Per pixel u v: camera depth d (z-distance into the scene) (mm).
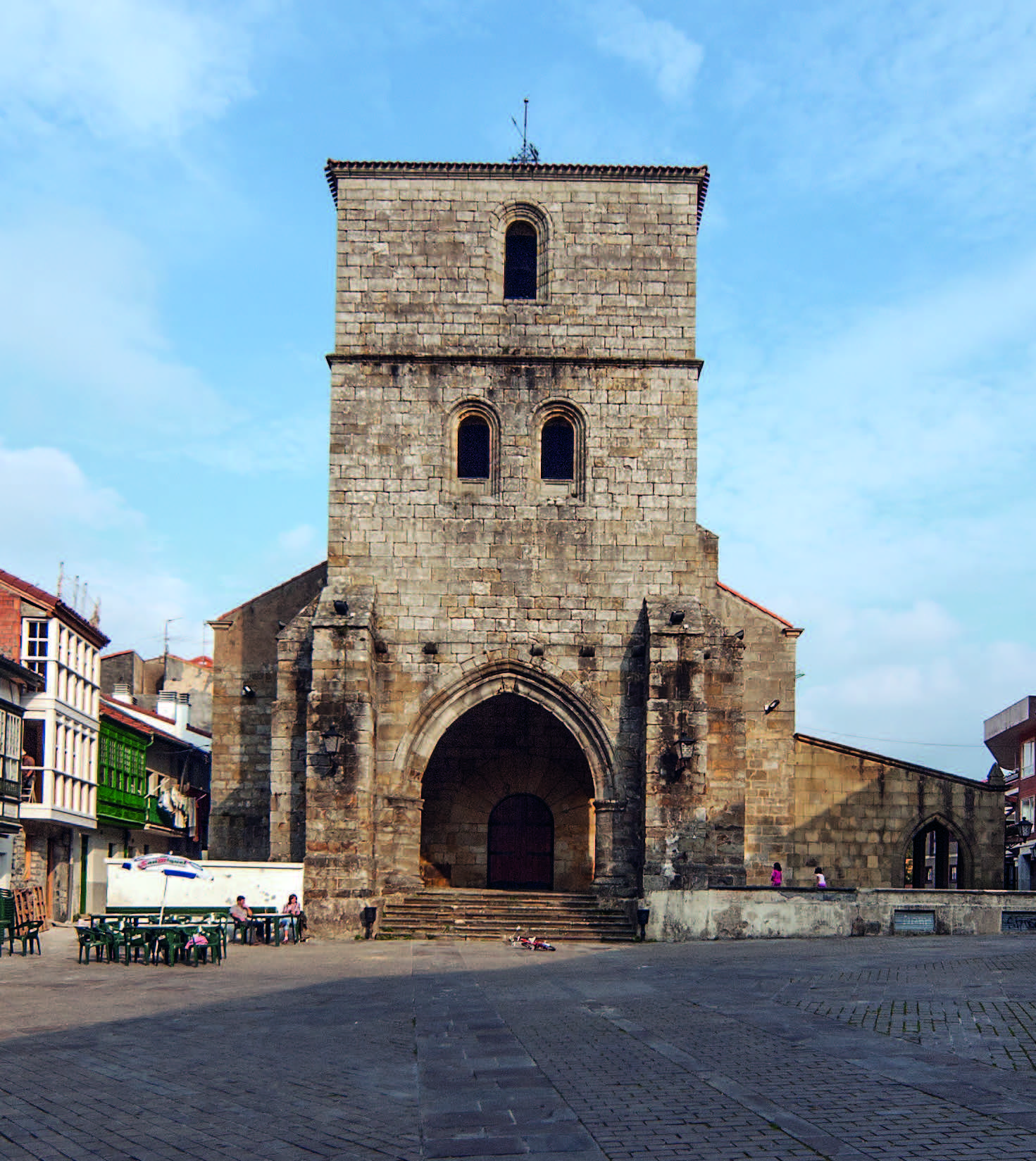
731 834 38250
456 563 38281
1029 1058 14234
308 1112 12727
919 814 42500
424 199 39844
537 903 36531
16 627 42719
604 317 39438
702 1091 13164
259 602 43750
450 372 39062
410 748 37469
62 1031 18156
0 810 37969
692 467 38844
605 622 38125
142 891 34906
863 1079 13430
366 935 34688
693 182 40062
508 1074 14430
